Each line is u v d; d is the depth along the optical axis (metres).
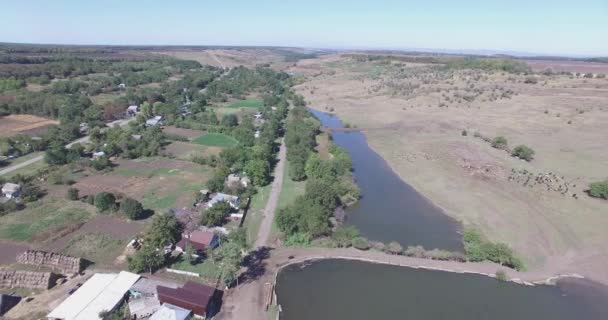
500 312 60.94
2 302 55.56
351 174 117.19
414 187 110.56
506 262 73.06
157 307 56.81
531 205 97.50
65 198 93.38
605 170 118.62
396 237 83.50
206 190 96.88
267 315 58.31
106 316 52.94
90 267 67.00
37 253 66.81
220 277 66.06
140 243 73.75
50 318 53.31
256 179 106.81
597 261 75.38
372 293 64.88
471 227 87.88
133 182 105.38
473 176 115.44
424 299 63.59
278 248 77.06
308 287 66.06
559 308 62.25
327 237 80.75
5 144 122.56
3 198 89.25
